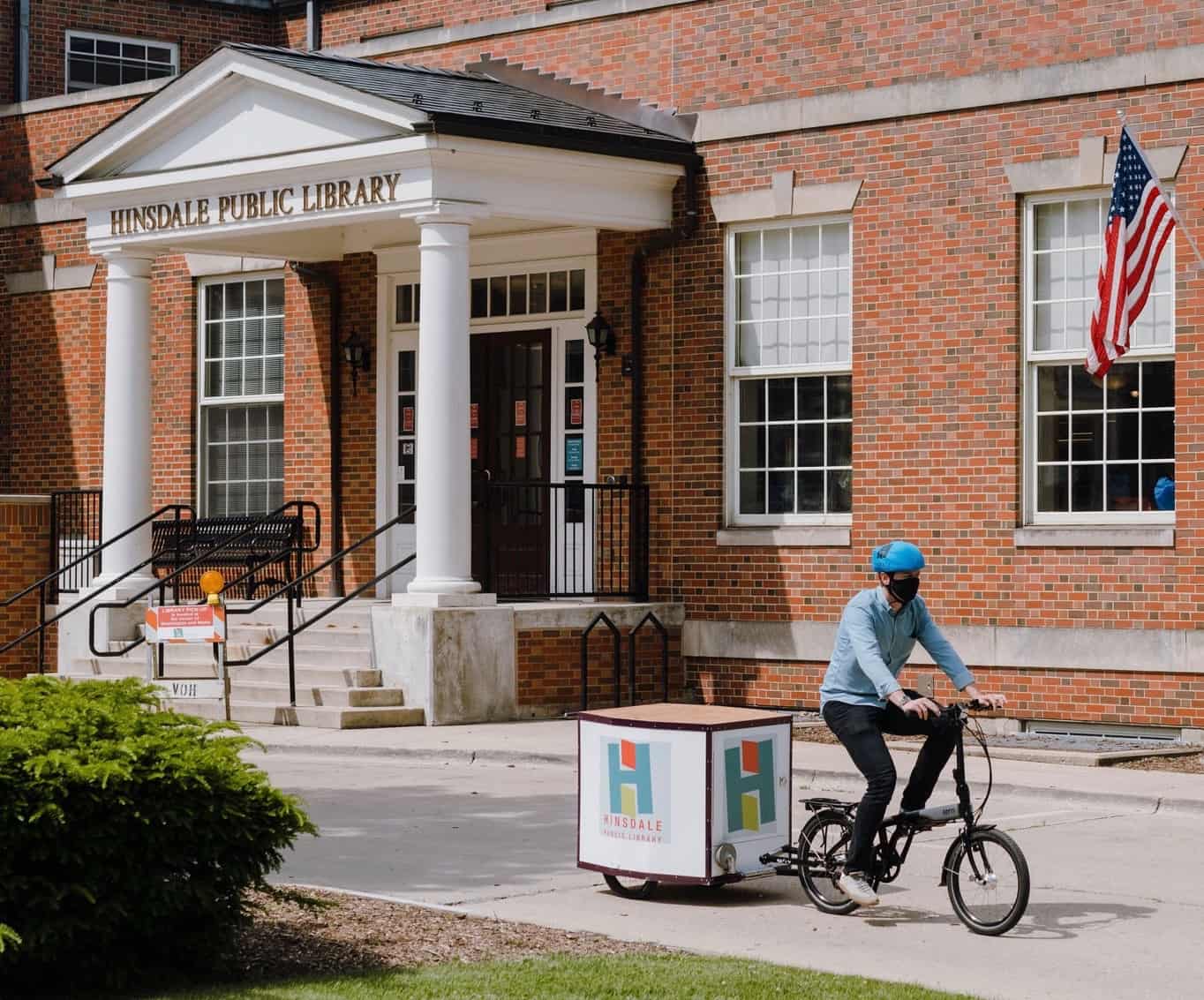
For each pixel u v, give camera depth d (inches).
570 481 873.5
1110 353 645.3
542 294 900.6
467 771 667.4
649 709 451.5
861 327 797.2
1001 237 761.0
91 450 1047.6
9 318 1083.3
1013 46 761.6
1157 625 717.9
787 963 366.6
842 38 807.1
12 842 319.6
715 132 840.3
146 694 377.7
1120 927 402.0
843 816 416.5
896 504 785.6
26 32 1133.7
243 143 834.2
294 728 762.2
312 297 968.3
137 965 340.5
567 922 405.1
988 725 756.6
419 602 775.1
